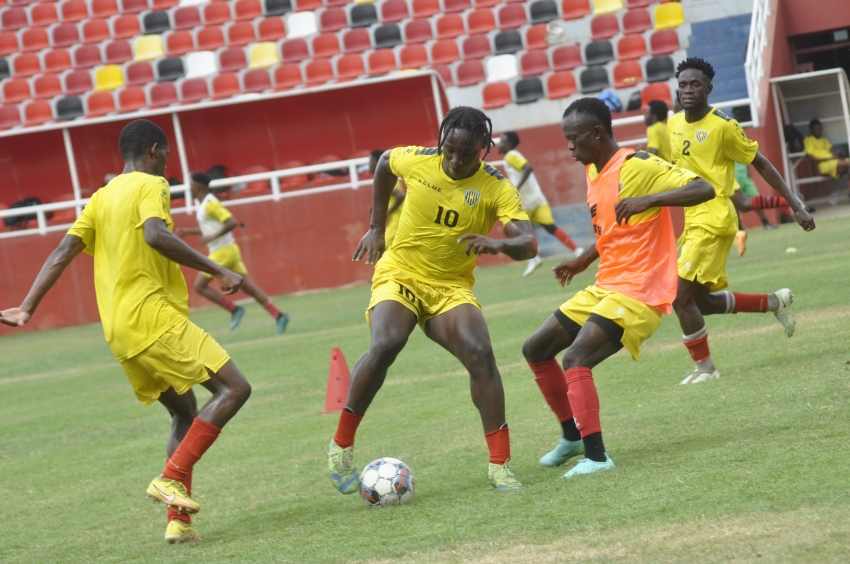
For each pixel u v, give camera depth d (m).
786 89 74.56
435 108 82.31
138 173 16.95
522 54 87.50
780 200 25.67
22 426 31.58
